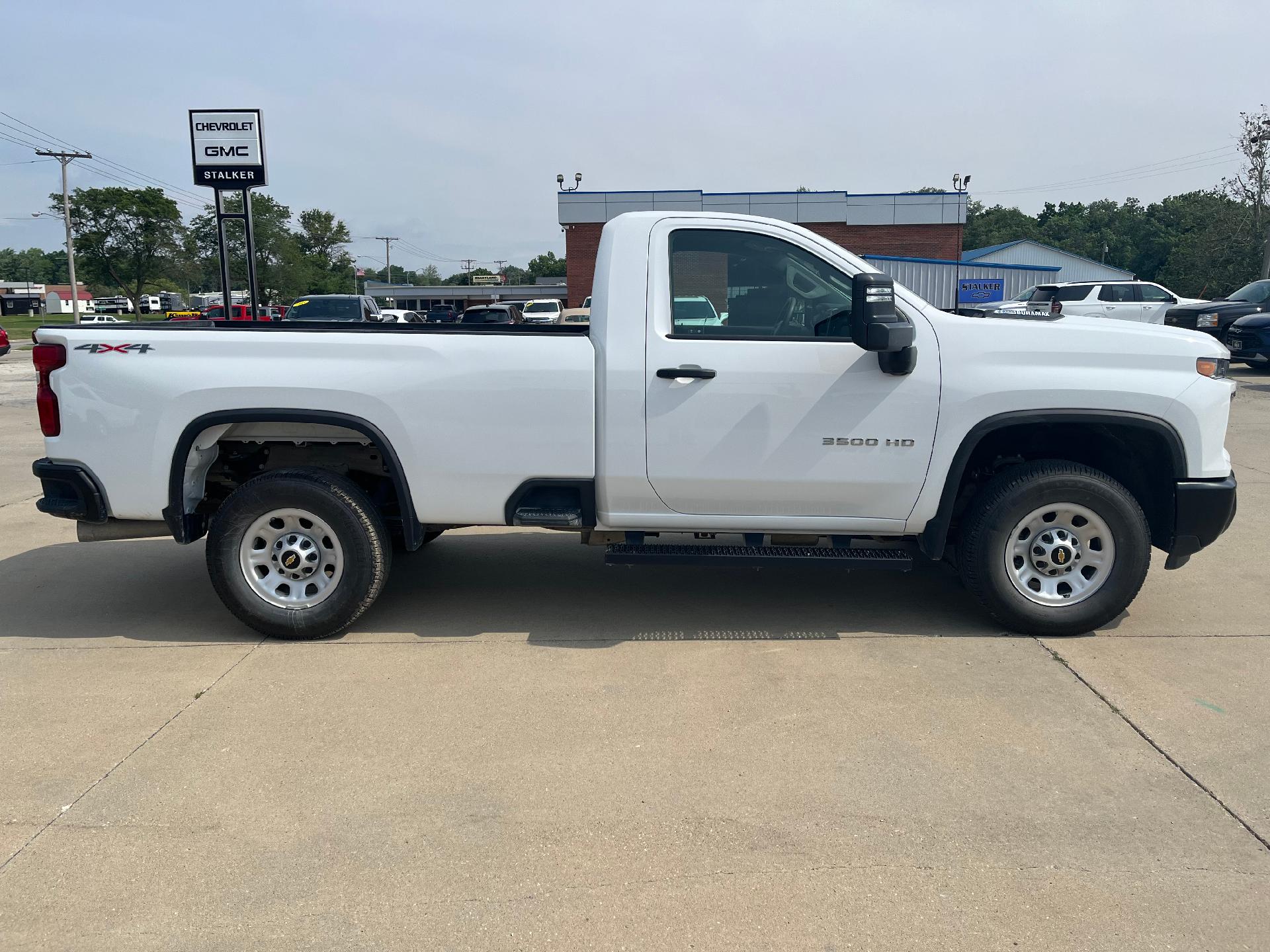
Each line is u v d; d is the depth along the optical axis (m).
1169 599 5.20
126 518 4.54
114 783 3.27
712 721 3.73
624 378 4.29
